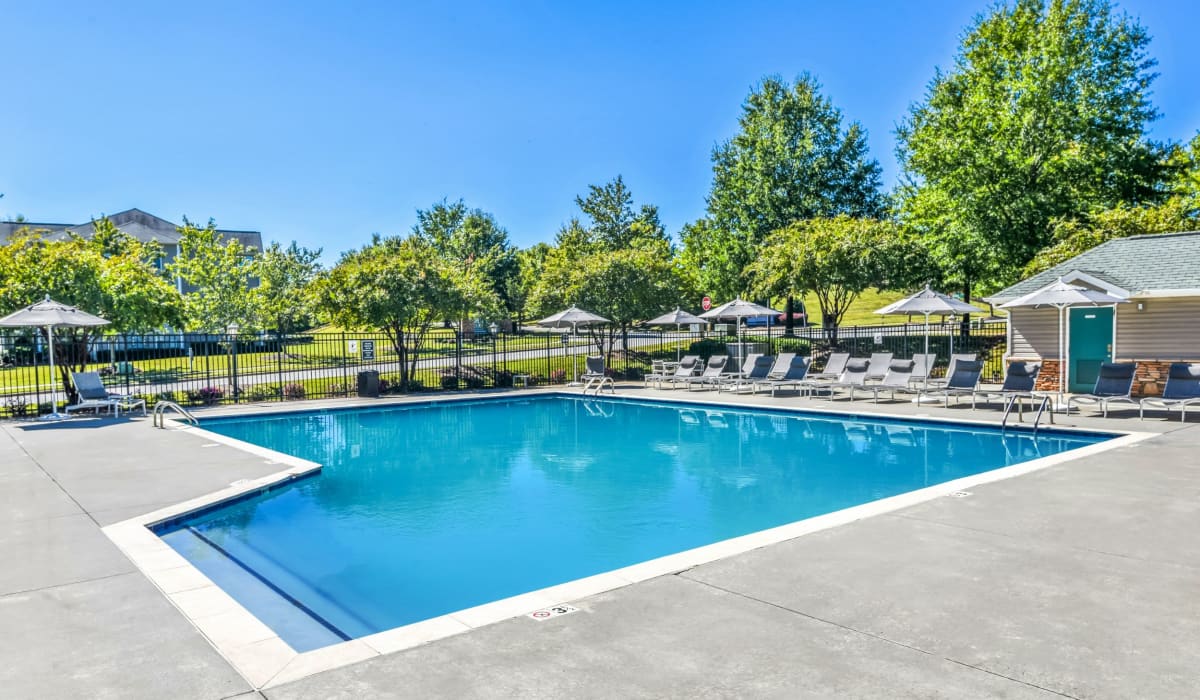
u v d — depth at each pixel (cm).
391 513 882
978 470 1079
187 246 3816
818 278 2586
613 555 717
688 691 334
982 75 3022
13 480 931
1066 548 560
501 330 5209
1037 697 323
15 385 2472
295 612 570
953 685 337
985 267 2836
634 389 2250
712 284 3925
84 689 347
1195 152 2939
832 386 1842
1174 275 1602
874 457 1205
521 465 1194
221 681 355
